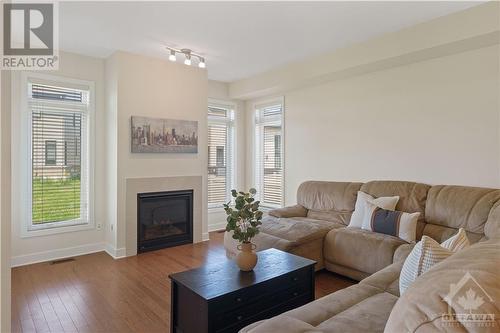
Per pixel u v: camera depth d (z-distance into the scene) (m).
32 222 3.77
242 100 5.86
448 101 3.29
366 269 2.93
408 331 0.88
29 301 2.70
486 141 3.04
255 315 2.00
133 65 4.01
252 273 2.15
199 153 4.69
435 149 3.40
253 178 5.75
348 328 1.40
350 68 3.78
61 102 3.95
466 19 2.81
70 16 2.95
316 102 4.66
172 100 4.36
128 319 2.41
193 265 3.62
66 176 4.02
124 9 2.82
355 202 3.82
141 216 4.11
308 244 3.21
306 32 3.33
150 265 3.62
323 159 4.58
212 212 5.48
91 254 4.06
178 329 2.04
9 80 0.93
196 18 3.01
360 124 4.11
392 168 3.78
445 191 3.11
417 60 3.46
